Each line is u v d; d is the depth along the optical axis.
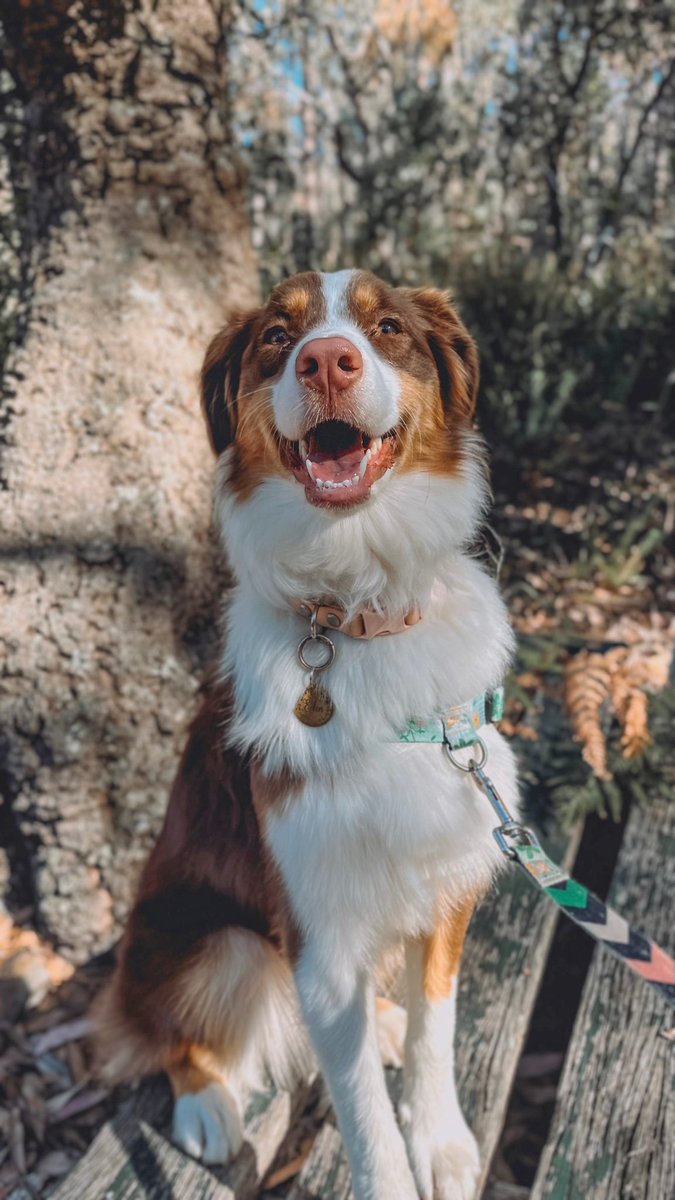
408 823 0.77
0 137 1.58
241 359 0.89
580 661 1.33
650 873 1.11
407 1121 0.84
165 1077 0.97
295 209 2.66
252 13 2.37
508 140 2.77
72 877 1.18
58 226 1.19
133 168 1.19
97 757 1.17
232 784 0.89
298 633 0.81
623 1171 0.81
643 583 1.89
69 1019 1.13
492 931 1.05
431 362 0.86
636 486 2.10
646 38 2.62
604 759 1.20
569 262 2.70
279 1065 0.96
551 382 2.29
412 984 0.85
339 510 0.76
